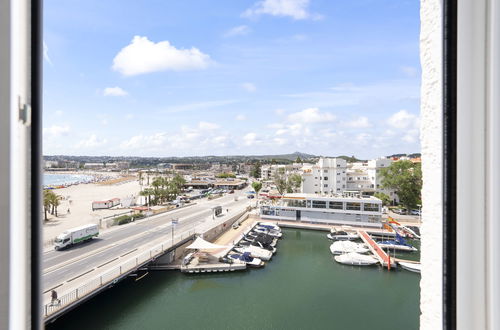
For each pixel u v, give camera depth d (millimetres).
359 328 11430
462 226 803
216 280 16406
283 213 32344
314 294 14477
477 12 775
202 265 17766
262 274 17344
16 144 637
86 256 16438
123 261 15562
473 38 783
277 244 24172
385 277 16516
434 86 946
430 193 963
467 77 794
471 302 798
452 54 818
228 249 21422
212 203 45125
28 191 690
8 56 619
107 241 20094
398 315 12281
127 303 13391
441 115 869
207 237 23391
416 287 15102
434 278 922
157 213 34000
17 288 649
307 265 18875
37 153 722
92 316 12117
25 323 676
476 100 785
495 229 743
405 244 21109
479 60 777
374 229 27344
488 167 761
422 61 1037
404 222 26109
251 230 28250
